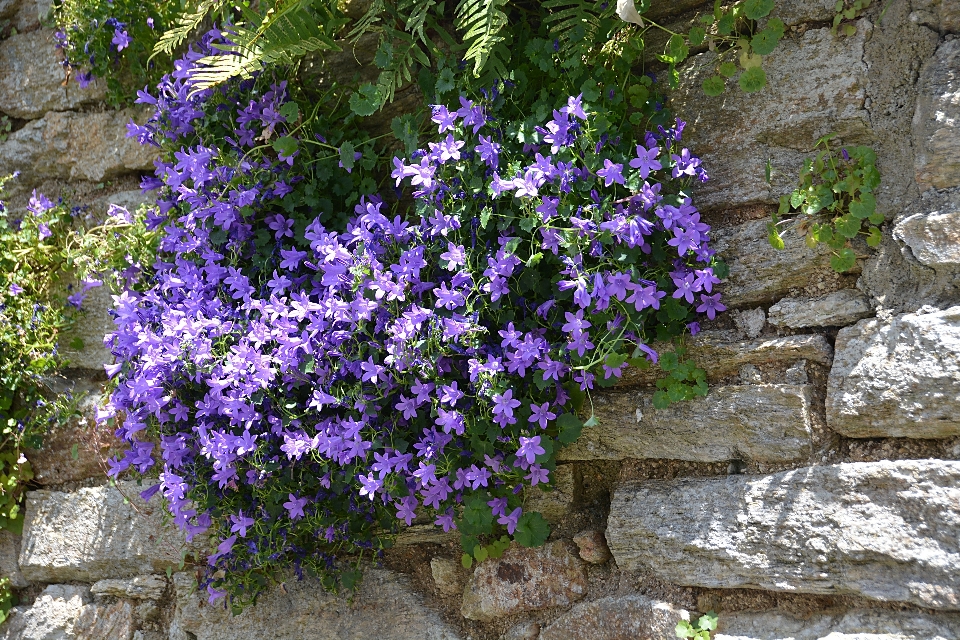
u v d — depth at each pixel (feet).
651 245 7.20
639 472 7.73
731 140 7.38
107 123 10.84
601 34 7.75
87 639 10.18
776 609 6.81
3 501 10.67
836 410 6.68
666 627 7.14
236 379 7.77
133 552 10.04
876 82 6.75
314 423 8.04
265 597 9.19
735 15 7.19
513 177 7.27
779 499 6.78
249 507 8.59
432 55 8.80
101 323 10.57
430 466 7.30
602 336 7.23
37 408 10.73
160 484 8.68
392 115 9.09
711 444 7.25
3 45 11.46
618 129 7.41
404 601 8.63
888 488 6.31
